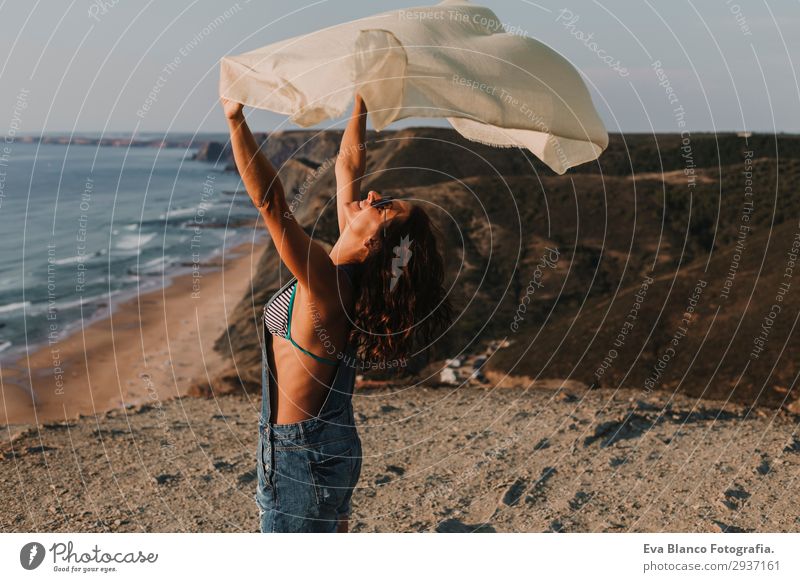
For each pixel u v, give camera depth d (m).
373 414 6.46
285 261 1.90
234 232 65.38
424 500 4.42
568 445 5.34
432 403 6.84
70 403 22.62
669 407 6.47
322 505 2.10
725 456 5.00
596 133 2.44
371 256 2.04
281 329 2.06
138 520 4.07
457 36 2.31
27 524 4.02
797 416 6.12
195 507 4.29
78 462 5.10
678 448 5.20
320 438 2.08
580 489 4.51
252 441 5.64
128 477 4.80
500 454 5.21
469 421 6.11
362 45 1.96
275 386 2.11
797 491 4.33
